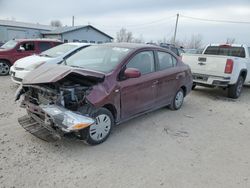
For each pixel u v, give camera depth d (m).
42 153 3.47
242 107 6.93
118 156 3.55
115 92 3.87
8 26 29.94
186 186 2.95
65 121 3.29
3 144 3.63
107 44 4.99
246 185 3.05
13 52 9.79
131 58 4.32
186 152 3.83
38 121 3.69
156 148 3.90
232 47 8.86
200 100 7.48
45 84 3.60
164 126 4.89
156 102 5.08
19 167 3.09
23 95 4.03
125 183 2.93
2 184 2.75
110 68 4.04
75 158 3.40
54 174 3.00
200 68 7.64
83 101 3.53
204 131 4.81
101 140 3.89
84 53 4.86
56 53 7.88
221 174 3.27
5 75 9.88
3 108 5.30
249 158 3.78
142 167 3.30
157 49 5.07
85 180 2.93
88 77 3.65
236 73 7.35
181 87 5.99
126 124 4.83
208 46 9.60
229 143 4.31
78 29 32.31
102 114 3.79
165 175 3.15
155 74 4.86
